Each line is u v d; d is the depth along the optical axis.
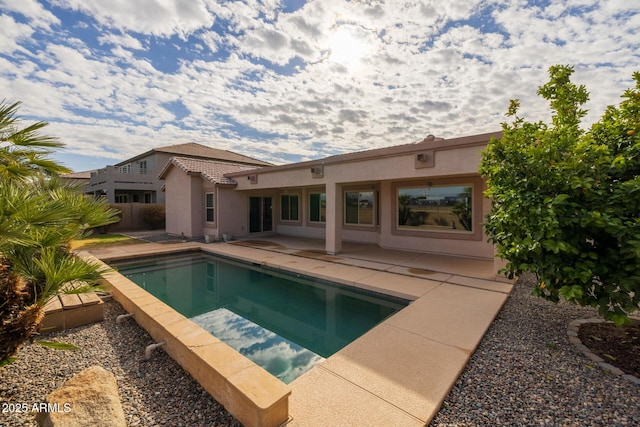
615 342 3.92
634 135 3.77
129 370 3.51
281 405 2.49
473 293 6.29
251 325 5.92
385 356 3.68
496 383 3.13
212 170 16.33
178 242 14.41
